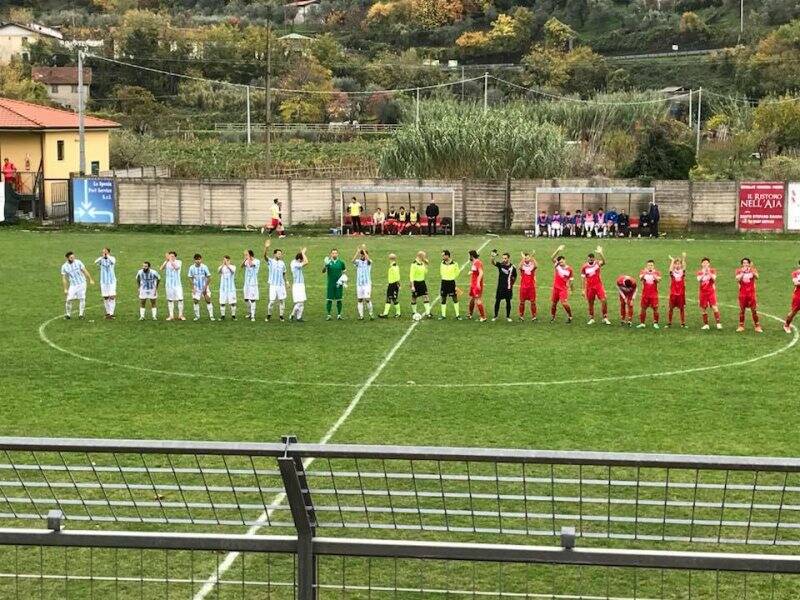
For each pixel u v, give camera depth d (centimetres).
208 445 874
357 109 12494
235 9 17350
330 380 2522
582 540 1395
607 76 13200
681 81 13088
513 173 6469
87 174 6638
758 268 4491
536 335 3114
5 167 6050
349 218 5909
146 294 3359
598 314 3488
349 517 1486
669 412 2217
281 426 2108
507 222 5925
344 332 3159
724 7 15150
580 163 7350
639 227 5712
